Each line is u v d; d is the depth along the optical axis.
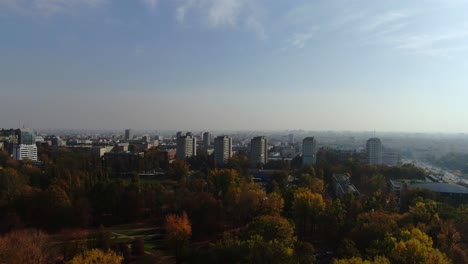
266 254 185.25
